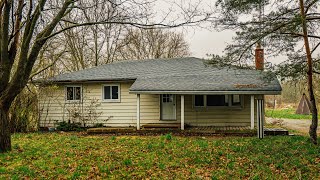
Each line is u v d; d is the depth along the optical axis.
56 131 18.20
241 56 12.58
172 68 20.28
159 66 20.97
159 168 8.32
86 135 16.14
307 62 11.96
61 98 19.58
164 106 18.62
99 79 18.72
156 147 11.38
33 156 9.73
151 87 16.72
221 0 12.16
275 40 11.91
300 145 11.40
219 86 16.25
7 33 9.89
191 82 17.17
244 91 15.54
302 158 9.34
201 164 8.77
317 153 9.92
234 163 8.80
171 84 17.05
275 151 10.36
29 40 9.98
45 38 10.00
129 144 12.21
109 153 10.27
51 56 21.14
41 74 20.78
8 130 10.49
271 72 12.48
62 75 20.16
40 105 19.70
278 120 24.34
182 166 8.55
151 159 9.33
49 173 7.71
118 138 14.46
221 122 17.88
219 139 13.73
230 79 17.31
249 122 17.64
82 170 7.98
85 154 10.11
